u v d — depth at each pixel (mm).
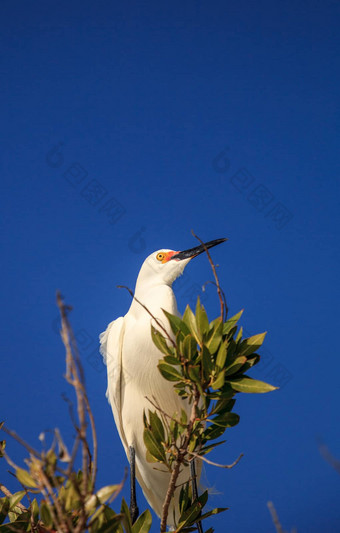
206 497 6004
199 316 4906
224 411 5270
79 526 3422
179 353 4867
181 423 4949
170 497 4828
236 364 4910
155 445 5422
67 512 4016
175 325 5094
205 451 5445
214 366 4824
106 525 4090
